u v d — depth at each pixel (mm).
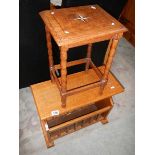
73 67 1891
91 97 1436
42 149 1571
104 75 1288
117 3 1566
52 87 1472
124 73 2396
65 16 1070
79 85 1495
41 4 1304
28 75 1824
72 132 1638
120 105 1991
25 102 1907
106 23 1053
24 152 1542
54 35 937
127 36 2990
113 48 1116
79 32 964
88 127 1752
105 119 1766
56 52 1663
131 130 1768
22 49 1537
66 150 1581
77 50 1688
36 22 1396
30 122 1745
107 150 1612
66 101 1393
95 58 1982
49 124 1597
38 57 1686
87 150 1597
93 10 1158
